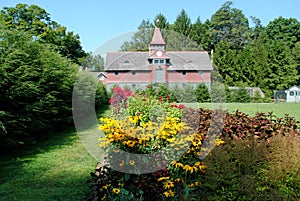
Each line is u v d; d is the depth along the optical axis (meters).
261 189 2.99
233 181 2.97
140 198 3.04
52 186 3.88
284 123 4.77
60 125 8.78
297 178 3.13
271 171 3.16
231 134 3.94
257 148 3.43
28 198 3.45
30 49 6.45
